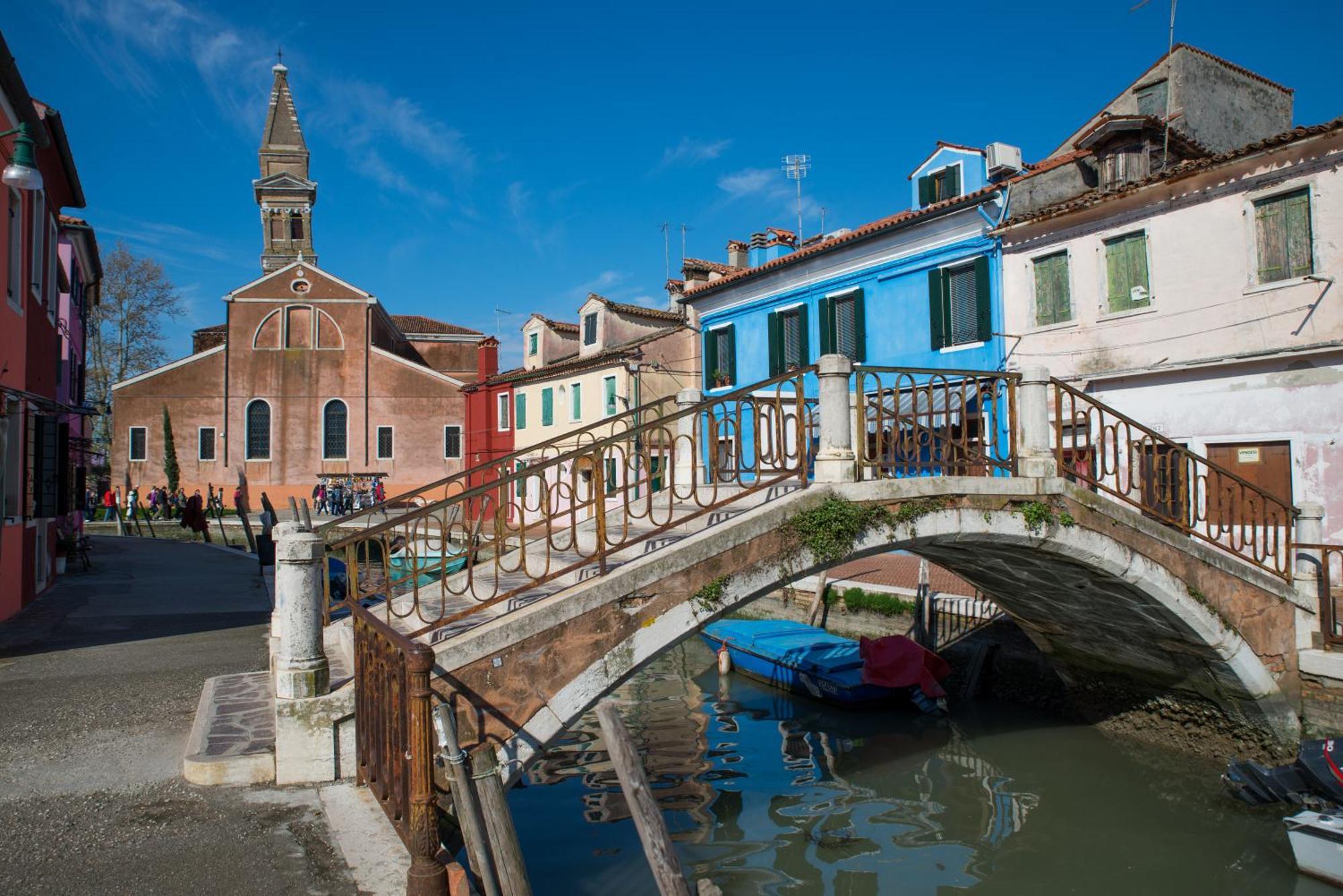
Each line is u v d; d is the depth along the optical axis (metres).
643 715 13.51
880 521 7.41
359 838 4.50
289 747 5.32
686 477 9.22
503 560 8.28
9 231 11.46
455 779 3.88
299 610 5.49
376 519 30.94
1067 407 14.78
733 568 6.68
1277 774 9.07
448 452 41.22
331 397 40.62
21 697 7.33
